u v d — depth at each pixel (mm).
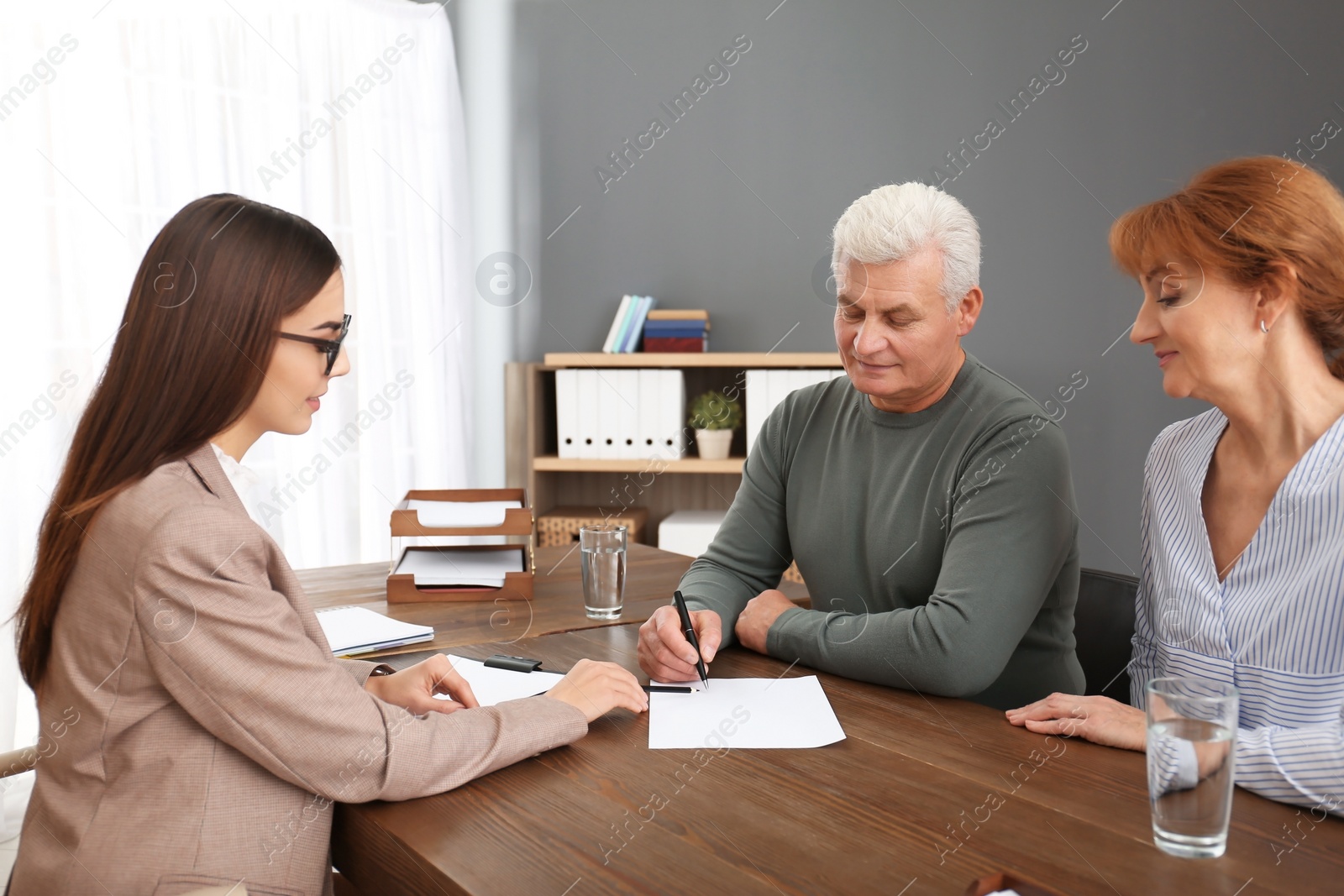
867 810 861
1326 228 1000
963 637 1171
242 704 874
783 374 3234
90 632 907
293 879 888
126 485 921
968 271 1335
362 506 3229
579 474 3594
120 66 2570
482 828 838
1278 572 1075
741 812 860
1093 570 1519
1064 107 3291
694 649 1202
